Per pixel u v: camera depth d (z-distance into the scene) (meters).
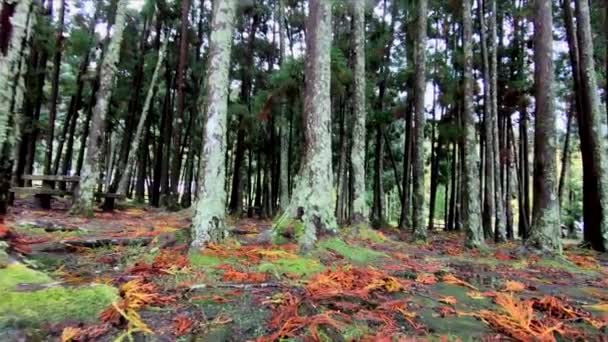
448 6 13.77
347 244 5.95
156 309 2.88
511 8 13.97
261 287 3.57
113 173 19.41
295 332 2.53
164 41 15.12
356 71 9.31
